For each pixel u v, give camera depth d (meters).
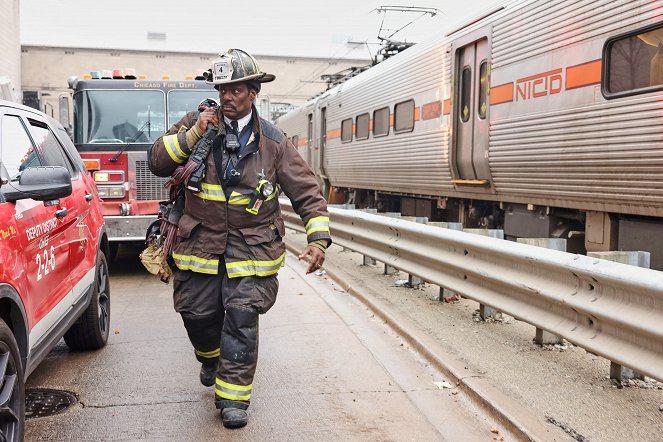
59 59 52.16
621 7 7.25
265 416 4.09
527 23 9.08
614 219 7.95
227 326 3.88
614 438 3.58
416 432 3.86
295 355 5.32
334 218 10.12
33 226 3.70
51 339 3.99
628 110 7.21
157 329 6.24
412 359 5.21
